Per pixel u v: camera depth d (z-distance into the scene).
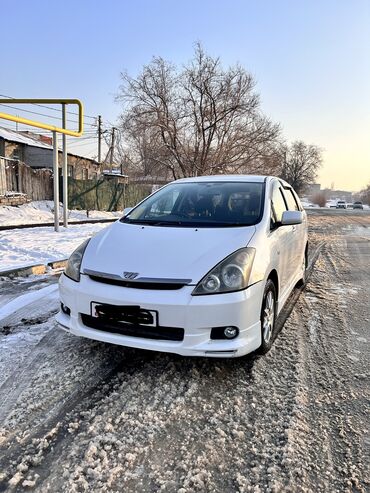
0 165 18.67
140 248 3.25
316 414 2.68
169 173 30.06
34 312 4.52
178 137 27.30
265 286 3.29
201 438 2.42
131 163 32.75
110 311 3.00
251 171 28.84
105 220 17.78
